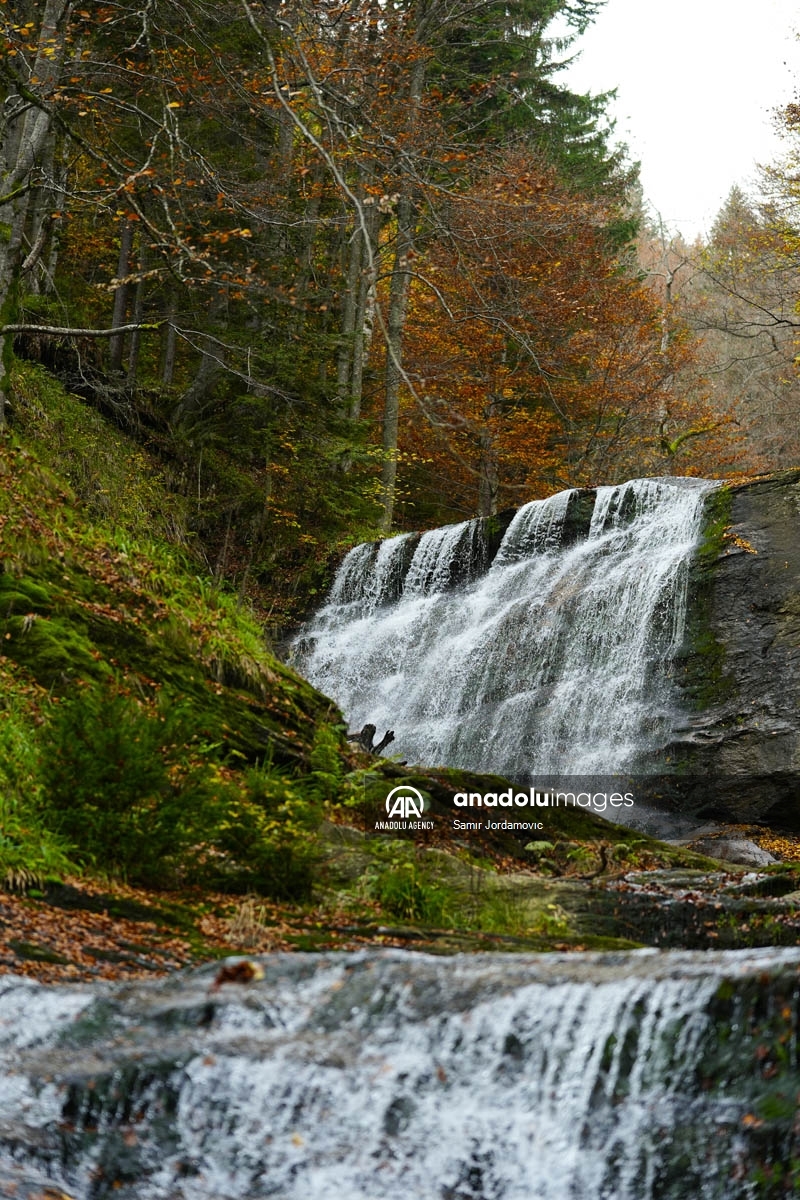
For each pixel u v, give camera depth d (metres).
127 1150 4.44
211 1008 5.42
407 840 11.32
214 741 11.87
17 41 14.38
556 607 21.91
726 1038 4.46
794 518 19.70
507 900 9.98
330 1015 5.32
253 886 8.83
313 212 22.77
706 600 19.67
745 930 10.30
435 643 23.62
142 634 12.84
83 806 8.34
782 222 31.94
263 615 24.64
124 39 19.00
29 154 14.19
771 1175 4.03
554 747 20.38
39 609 11.96
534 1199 4.23
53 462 18.20
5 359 15.12
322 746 12.52
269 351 23.98
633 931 9.90
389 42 14.23
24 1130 4.44
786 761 17.55
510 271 21.53
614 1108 4.45
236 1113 4.63
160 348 33.41
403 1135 4.51
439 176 14.92
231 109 18.77
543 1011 4.89
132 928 7.25
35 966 6.05
